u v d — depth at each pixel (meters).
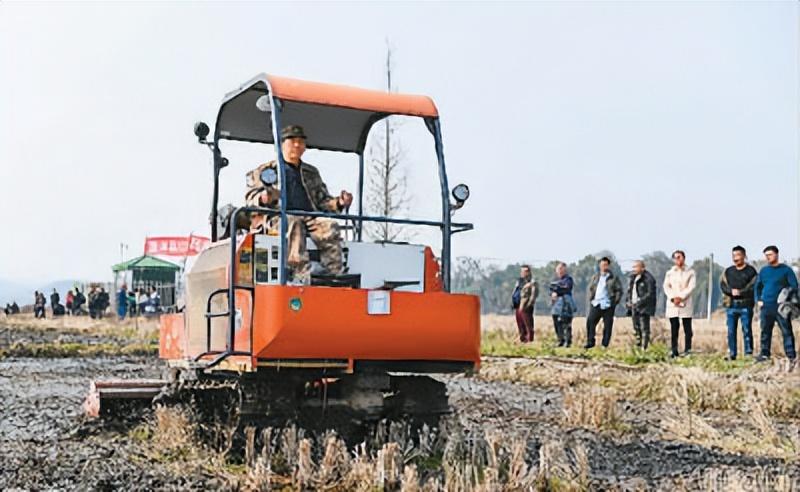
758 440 10.41
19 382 17.05
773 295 16.78
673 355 18.36
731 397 13.13
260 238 8.73
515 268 34.53
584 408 11.68
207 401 10.15
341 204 9.71
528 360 19.17
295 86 8.93
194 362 9.51
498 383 16.67
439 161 9.30
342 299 8.45
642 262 19.62
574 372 16.75
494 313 35.38
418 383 9.57
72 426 10.84
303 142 9.70
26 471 8.40
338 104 8.99
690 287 18.42
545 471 7.96
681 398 13.05
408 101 9.30
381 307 8.58
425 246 9.40
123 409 10.47
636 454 9.66
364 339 8.52
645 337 19.50
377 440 8.88
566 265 22.34
